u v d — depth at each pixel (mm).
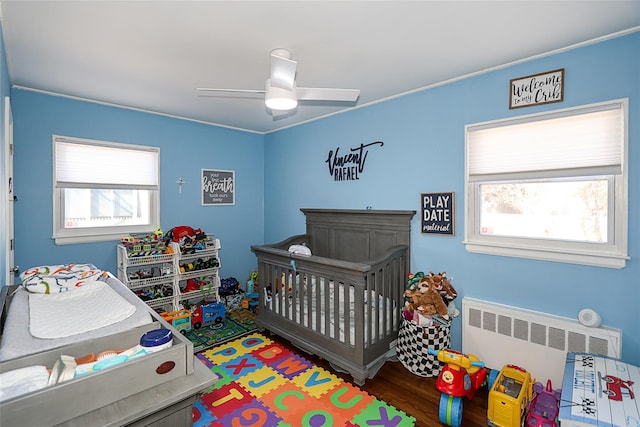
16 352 1237
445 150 2693
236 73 2486
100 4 1598
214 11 1667
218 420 1949
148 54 2166
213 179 4070
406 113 2943
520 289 2344
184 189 3814
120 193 3426
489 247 2457
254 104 3271
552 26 1837
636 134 1887
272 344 2992
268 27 1835
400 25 1816
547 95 2170
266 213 4551
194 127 3879
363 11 1675
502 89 2371
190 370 1266
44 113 2891
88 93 2939
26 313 1653
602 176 2043
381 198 3166
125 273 3096
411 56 2217
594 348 1990
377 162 3188
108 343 1395
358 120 3346
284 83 1781
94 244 3213
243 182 4379
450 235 2668
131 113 3391
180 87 2783
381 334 2615
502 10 1671
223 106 3334
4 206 1970
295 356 2760
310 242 3818
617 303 1975
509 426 1839
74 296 1966
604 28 1863
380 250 3141
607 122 1987
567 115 2111
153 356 1163
